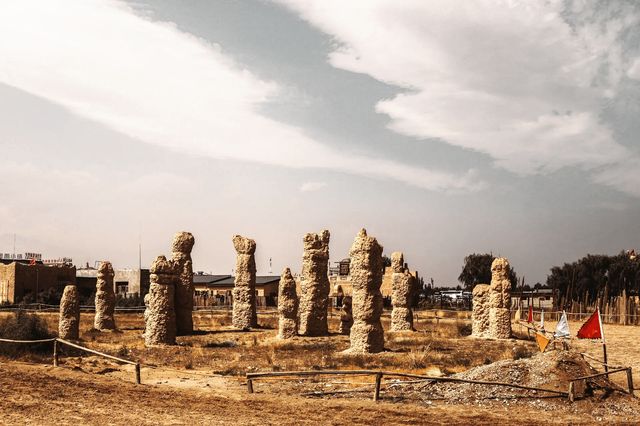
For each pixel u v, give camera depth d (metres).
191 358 31.72
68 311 40.78
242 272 50.94
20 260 94.06
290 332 41.19
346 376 24.67
